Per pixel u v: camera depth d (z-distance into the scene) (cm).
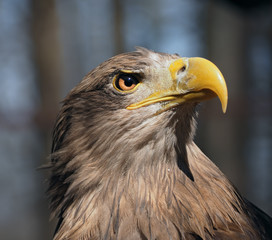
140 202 251
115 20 545
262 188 552
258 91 370
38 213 588
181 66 252
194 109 253
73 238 251
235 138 369
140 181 252
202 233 249
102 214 251
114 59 253
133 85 253
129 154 252
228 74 383
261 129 467
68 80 635
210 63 250
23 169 679
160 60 253
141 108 252
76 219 252
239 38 386
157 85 252
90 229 251
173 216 250
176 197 251
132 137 252
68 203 254
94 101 254
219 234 250
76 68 686
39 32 466
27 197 688
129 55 253
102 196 252
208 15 400
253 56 431
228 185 253
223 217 251
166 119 252
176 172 252
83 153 254
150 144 252
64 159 255
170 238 249
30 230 667
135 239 250
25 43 533
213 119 361
